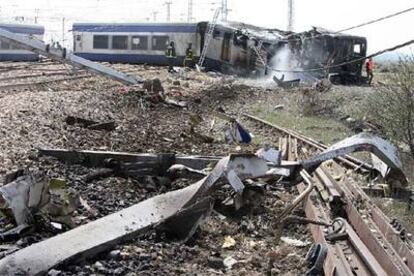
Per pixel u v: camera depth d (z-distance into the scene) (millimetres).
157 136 15125
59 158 10461
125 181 9328
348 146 10023
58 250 5754
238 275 6004
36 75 28109
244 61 35031
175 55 39219
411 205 9195
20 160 10023
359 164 12102
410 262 5871
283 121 20641
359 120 19328
